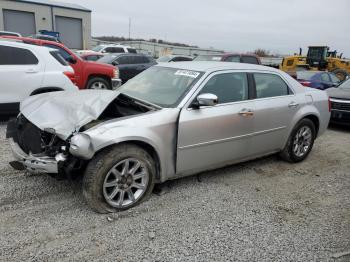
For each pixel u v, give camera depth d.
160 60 18.33
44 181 4.08
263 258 2.94
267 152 4.92
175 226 3.33
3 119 7.14
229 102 4.22
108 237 3.08
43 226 3.17
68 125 3.37
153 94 4.17
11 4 31.25
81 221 3.29
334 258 3.00
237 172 4.82
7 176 4.18
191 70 4.26
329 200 4.13
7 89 6.39
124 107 4.14
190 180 4.41
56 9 33.59
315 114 5.31
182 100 3.84
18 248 2.85
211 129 3.97
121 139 3.28
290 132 5.05
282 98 4.88
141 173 3.58
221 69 4.28
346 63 22.09
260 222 3.51
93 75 10.12
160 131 3.58
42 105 3.87
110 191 3.47
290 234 3.33
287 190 4.34
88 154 3.14
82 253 2.84
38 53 6.79
